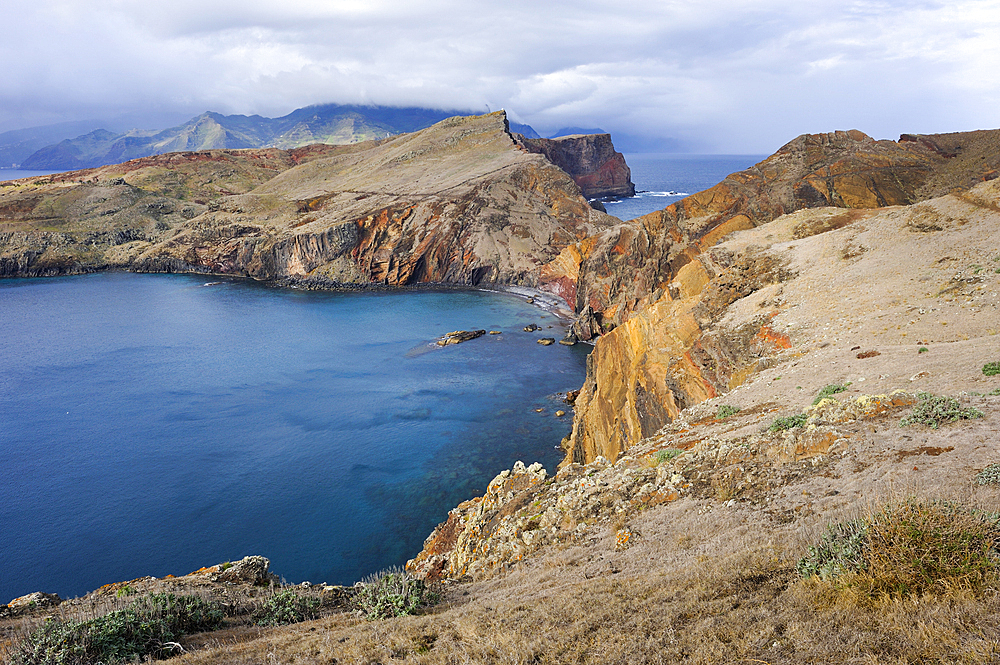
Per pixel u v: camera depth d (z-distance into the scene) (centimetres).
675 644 695
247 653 927
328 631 1044
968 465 1072
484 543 2092
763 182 7150
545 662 729
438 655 808
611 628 785
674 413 3706
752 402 2444
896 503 784
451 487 4369
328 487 4409
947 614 605
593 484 1939
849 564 750
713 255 4925
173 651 1001
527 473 2553
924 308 2773
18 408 6003
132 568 3525
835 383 2225
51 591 3325
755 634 668
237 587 1496
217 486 4453
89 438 5297
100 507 4175
